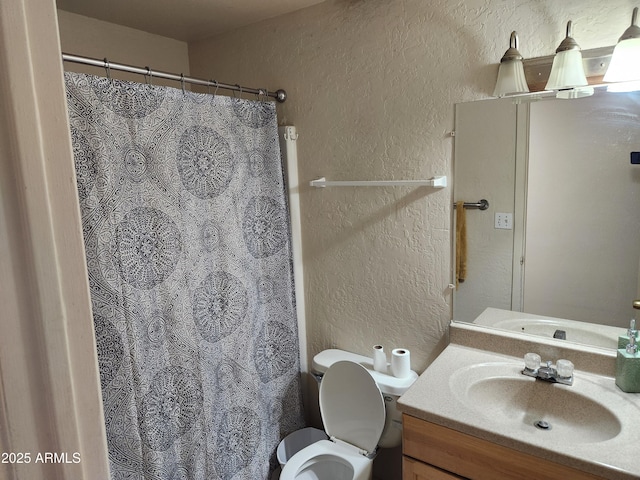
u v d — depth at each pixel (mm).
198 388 1797
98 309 1474
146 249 1595
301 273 2256
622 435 1229
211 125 1793
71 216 401
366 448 1898
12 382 363
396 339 2020
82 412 417
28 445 377
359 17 1852
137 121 1545
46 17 374
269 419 2156
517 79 1499
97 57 2045
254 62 2188
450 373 1600
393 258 1958
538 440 1224
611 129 1431
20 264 361
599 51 1411
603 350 1544
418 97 1771
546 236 1595
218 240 1854
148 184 1591
